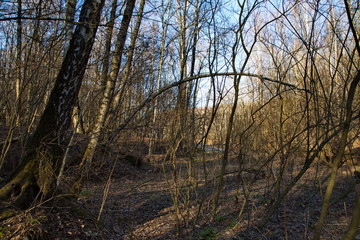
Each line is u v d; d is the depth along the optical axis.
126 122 5.14
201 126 5.77
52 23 5.13
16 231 3.69
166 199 7.23
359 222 1.95
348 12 2.34
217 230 5.08
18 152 6.89
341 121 3.79
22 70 5.48
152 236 4.91
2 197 4.18
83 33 4.86
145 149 12.87
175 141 5.25
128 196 7.49
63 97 4.81
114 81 5.57
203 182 8.33
